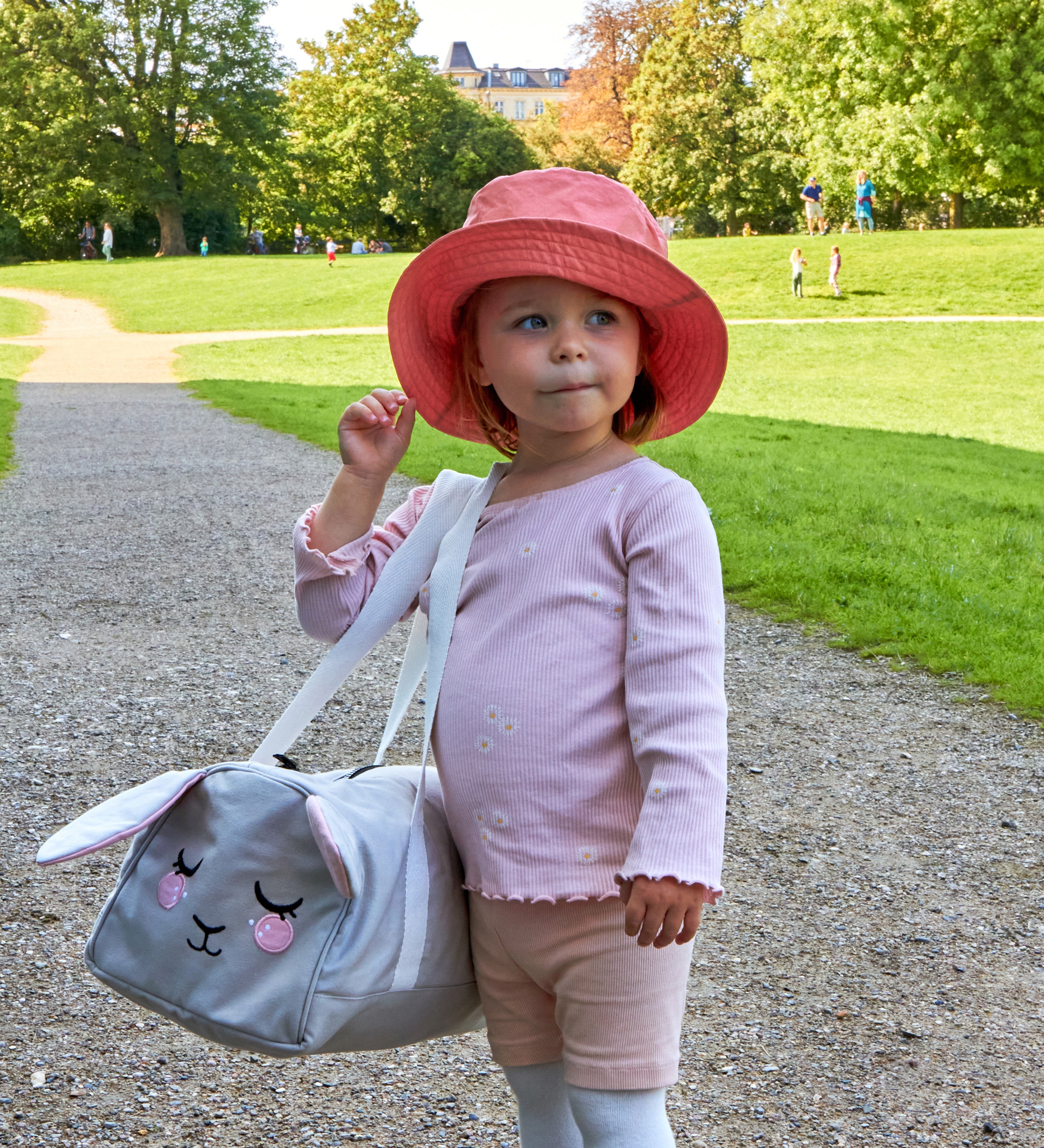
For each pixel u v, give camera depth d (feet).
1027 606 20.57
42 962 9.49
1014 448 49.26
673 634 4.54
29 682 17.01
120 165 169.17
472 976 4.93
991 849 11.91
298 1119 7.58
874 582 22.13
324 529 5.47
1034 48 129.39
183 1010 4.42
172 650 18.72
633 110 197.67
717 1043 8.48
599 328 4.95
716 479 33.47
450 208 208.13
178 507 31.22
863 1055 8.36
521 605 4.82
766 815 12.73
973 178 143.54
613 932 4.57
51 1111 7.59
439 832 4.90
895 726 15.53
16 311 116.06
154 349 90.17
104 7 167.84
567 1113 5.12
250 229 214.28
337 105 213.25
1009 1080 8.07
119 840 4.41
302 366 80.33
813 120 153.48
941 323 88.63
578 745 4.60
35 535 27.61
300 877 4.43
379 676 17.58
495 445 5.93
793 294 100.83
